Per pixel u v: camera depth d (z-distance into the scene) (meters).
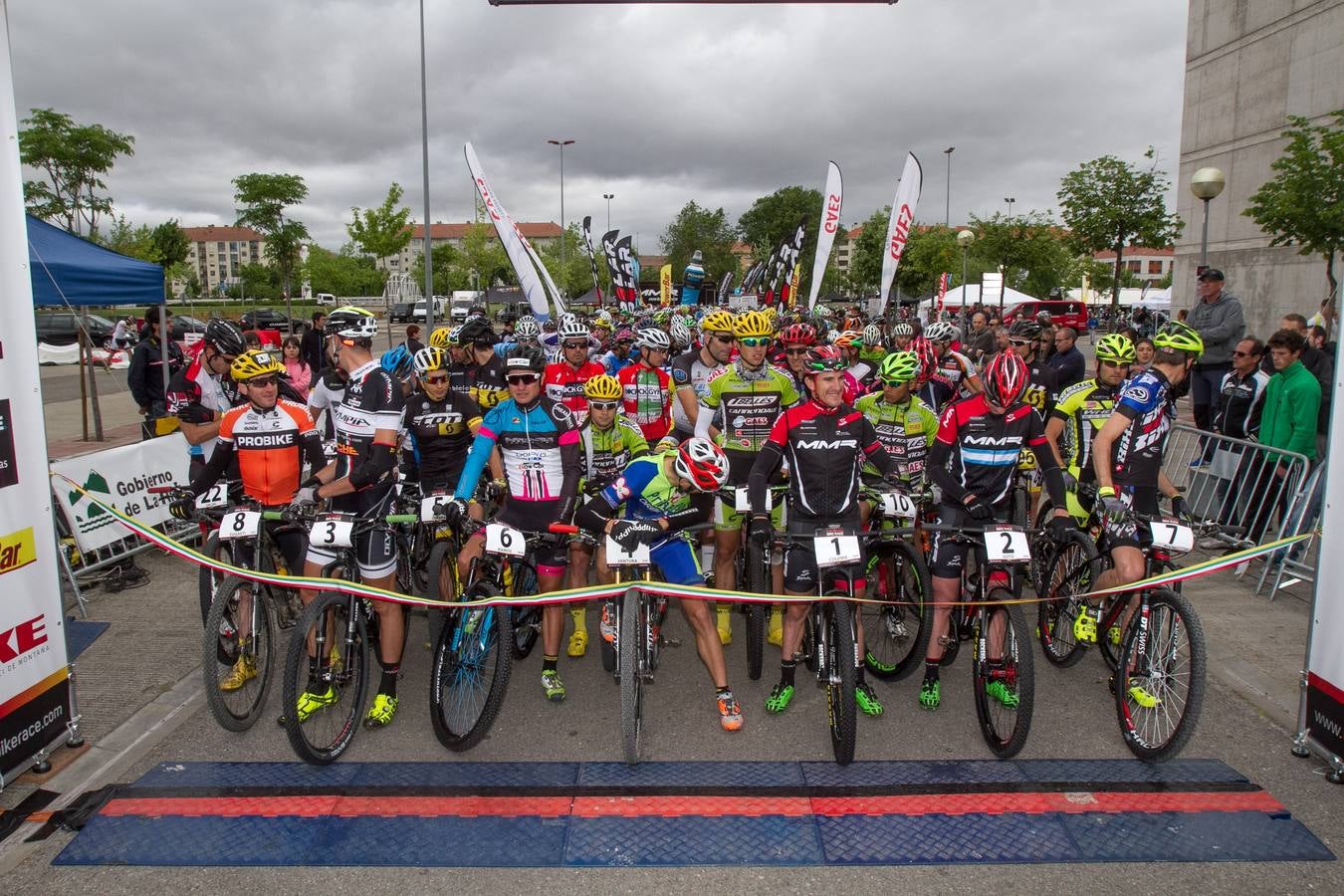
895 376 4.95
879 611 5.04
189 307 48.56
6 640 3.47
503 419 4.32
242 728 3.98
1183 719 3.48
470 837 3.20
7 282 3.52
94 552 6.30
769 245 63.34
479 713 3.99
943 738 3.97
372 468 4.04
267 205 26.38
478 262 42.94
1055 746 3.85
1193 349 4.09
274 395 4.36
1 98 3.50
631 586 3.72
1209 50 20.19
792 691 4.28
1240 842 3.12
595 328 12.53
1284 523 5.72
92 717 4.18
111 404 16.36
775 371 5.09
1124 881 2.92
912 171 10.18
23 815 3.37
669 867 3.02
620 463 5.09
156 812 3.36
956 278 42.44
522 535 4.00
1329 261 10.09
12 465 3.54
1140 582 3.82
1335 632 3.50
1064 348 8.40
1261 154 18.41
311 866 3.04
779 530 4.73
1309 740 3.65
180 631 5.29
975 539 4.11
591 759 3.79
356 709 3.92
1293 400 6.00
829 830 3.22
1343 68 16.06
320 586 3.74
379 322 47.09
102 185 22.31
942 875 2.96
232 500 4.64
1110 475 4.25
